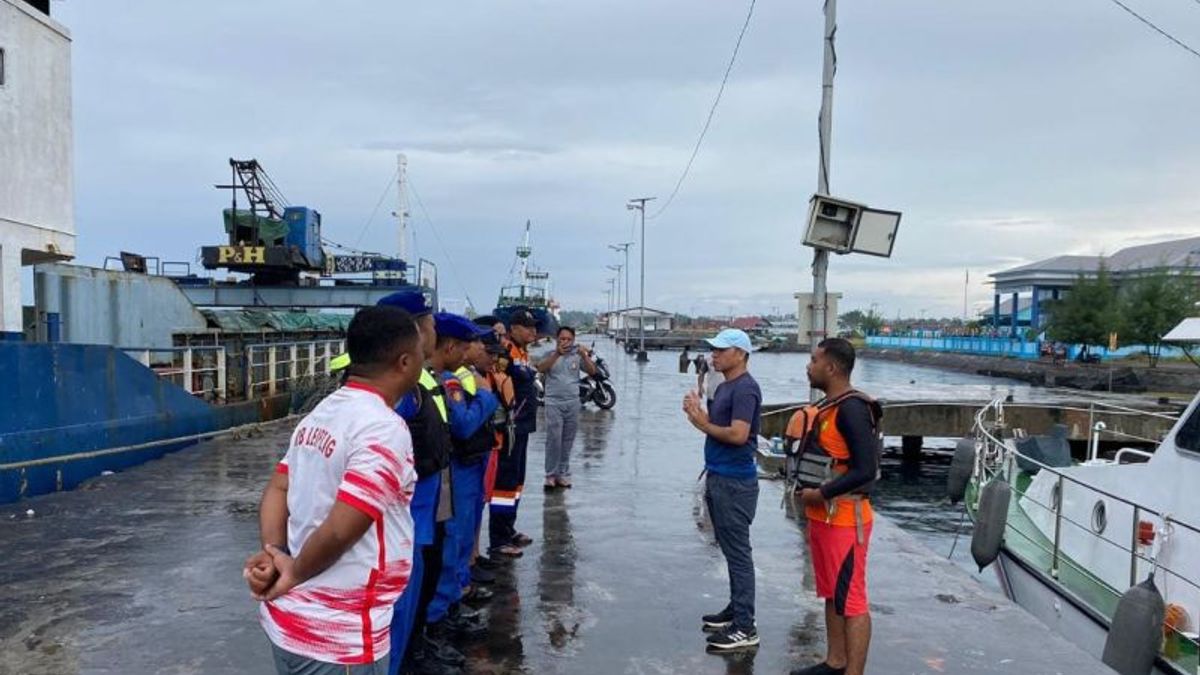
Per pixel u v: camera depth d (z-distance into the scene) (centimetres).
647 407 2092
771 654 498
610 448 1369
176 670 459
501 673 464
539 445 1387
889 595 617
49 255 1107
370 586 234
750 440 493
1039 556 773
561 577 648
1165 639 557
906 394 2966
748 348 503
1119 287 5072
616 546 743
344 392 248
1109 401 2873
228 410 1434
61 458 956
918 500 1842
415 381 258
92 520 803
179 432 1261
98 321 1439
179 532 757
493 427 542
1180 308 4566
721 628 530
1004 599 610
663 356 6381
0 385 892
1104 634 612
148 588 599
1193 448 632
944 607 589
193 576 627
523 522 832
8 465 877
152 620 535
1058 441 1149
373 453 230
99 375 1063
